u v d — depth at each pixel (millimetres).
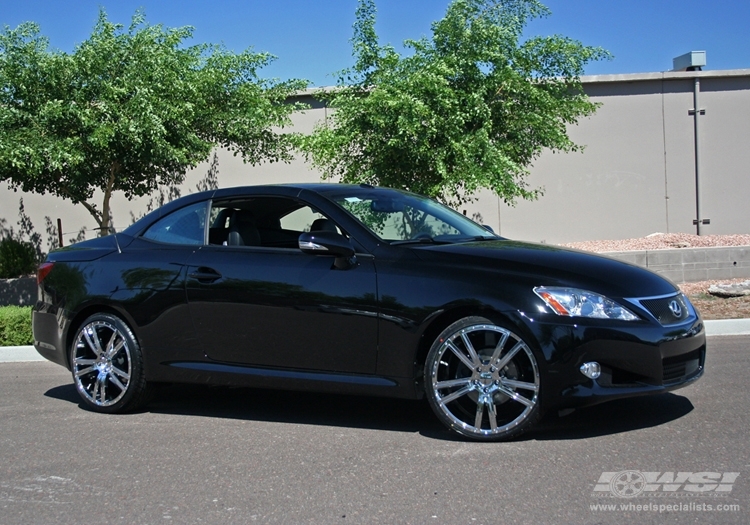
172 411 6094
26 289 14172
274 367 5430
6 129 9867
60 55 10055
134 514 3908
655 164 16031
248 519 3783
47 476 4547
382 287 5055
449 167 10500
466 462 4484
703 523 3527
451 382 4879
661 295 4895
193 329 5680
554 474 4215
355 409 5926
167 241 6043
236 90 11250
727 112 16047
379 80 10367
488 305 4738
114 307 5965
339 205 5562
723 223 16188
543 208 15922
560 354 4590
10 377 7703
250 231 5793
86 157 10555
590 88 15891
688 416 5246
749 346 7707
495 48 10375
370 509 3846
